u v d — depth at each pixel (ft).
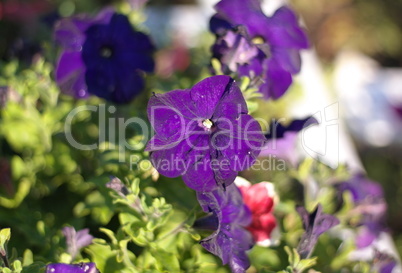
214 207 1.90
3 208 2.30
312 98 3.13
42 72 2.39
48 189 2.36
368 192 2.47
